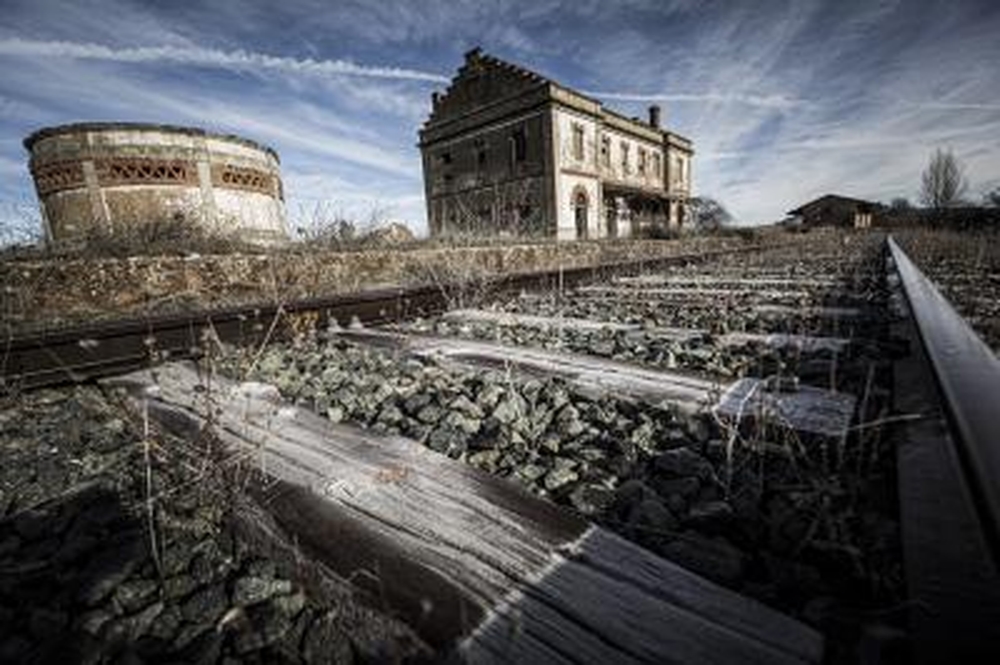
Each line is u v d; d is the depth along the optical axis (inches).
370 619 42.2
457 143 1104.2
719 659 36.8
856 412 80.2
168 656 40.6
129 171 693.3
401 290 203.9
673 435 75.8
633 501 59.2
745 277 299.0
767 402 82.5
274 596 45.9
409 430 81.4
